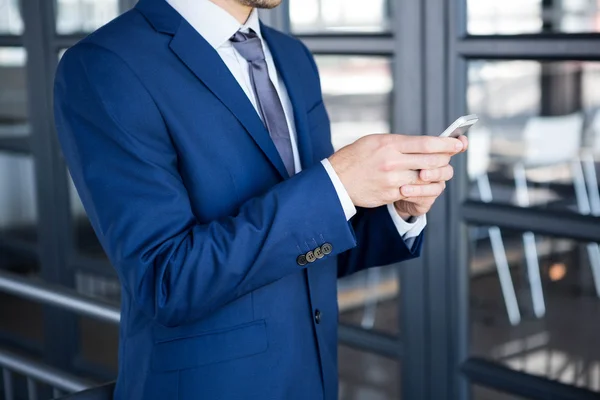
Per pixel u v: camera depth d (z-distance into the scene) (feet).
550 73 7.11
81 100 3.51
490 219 7.62
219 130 3.61
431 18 7.67
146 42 3.60
